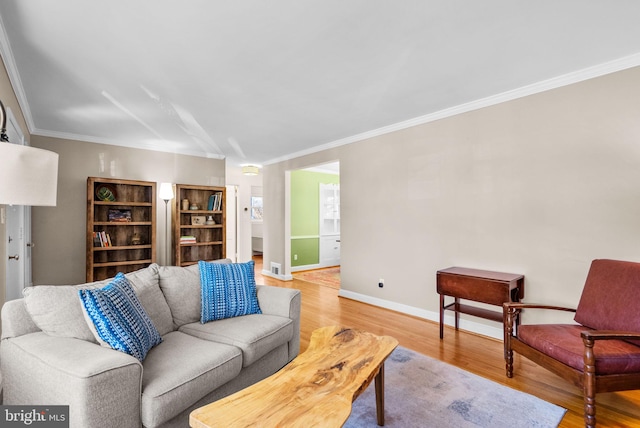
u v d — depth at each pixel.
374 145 4.29
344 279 4.77
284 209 6.02
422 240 3.75
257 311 2.47
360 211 4.50
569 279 2.70
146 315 1.86
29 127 3.84
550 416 1.90
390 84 2.83
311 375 1.50
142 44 2.15
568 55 2.36
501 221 3.10
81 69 2.49
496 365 2.57
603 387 1.75
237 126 4.04
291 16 1.88
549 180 2.80
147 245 4.65
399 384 2.28
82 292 1.53
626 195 2.44
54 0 1.70
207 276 2.42
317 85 2.83
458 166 3.42
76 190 4.39
